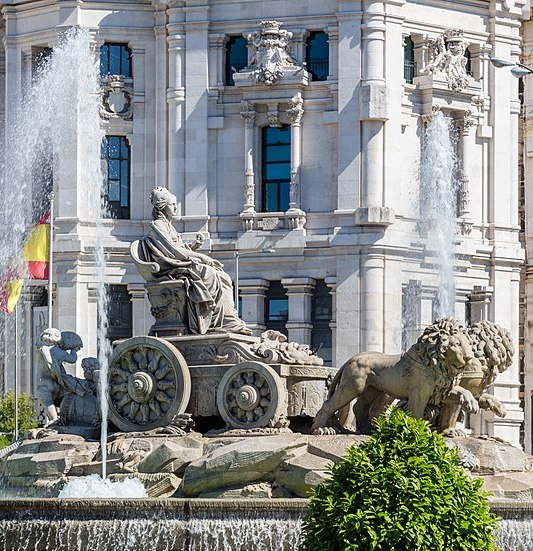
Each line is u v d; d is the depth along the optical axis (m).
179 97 117.12
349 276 113.06
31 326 116.44
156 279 54.31
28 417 104.69
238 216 115.88
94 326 115.56
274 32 115.56
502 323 119.25
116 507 45.38
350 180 114.00
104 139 118.25
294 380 53.00
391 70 115.06
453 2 118.88
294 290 114.25
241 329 54.31
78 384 55.91
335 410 52.41
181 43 117.19
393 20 115.06
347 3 114.62
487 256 119.19
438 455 38.22
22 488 52.22
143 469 50.72
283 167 116.69
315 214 114.94
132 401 52.75
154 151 118.44
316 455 48.75
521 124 129.62
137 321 115.62
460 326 51.72
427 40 117.44
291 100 115.12
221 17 116.88
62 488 51.19
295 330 114.19
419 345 51.66
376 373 52.22
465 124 118.75
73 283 115.12
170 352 52.19
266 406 51.72
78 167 115.12
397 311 113.62
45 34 118.06
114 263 116.00
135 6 118.31
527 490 50.09
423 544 37.12
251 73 115.31
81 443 52.78
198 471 48.94
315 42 116.50
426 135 117.38
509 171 121.12
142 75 118.69
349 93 114.31
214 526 44.94
